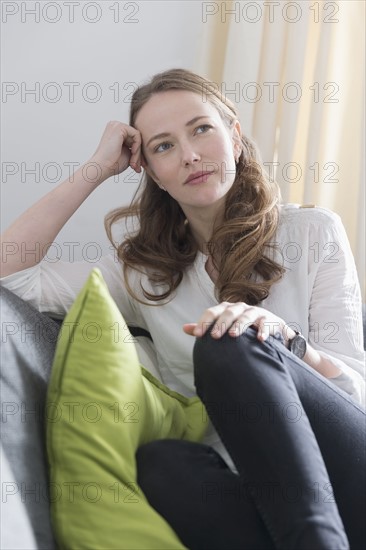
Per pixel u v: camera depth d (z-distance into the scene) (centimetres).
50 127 312
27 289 187
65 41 309
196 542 132
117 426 138
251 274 190
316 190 289
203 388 140
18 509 123
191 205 188
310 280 189
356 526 141
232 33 296
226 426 135
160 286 197
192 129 184
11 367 139
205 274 194
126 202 316
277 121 298
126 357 145
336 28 284
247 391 134
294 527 124
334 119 288
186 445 142
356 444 146
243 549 130
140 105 194
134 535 130
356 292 191
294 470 128
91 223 316
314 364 170
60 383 140
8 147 312
